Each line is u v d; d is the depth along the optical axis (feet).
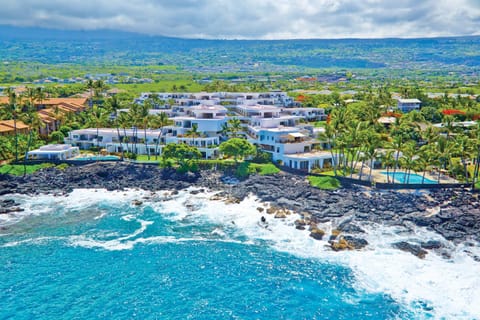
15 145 472.03
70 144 521.65
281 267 264.31
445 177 400.06
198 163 436.76
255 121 517.96
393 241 293.43
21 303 227.20
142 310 223.71
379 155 409.28
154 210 357.00
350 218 323.98
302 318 217.56
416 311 220.02
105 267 264.72
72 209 360.48
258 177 410.72
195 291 240.94
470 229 305.12
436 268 258.98
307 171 413.80
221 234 310.45
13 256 276.82
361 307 224.74
